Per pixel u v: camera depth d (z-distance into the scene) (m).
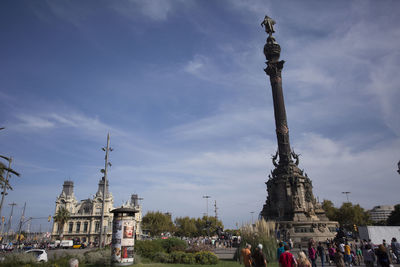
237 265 25.95
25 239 138.62
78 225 115.12
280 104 73.56
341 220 117.38
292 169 66.88
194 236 146.00
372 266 22.47
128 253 23.61
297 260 15.27
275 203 65.12
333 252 25.77
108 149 39.75
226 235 76.69
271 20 80.56
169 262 27.59
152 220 129.88
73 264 19.25
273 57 77.19
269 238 29.17
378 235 41.78
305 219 59.16
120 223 23.86
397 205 105.50
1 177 35.97
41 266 23.33
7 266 23.28
